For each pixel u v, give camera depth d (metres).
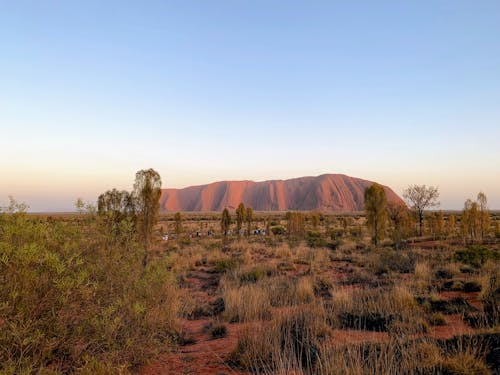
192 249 21.62
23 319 3.07
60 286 3.12
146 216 9.70
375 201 22.97
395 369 3.48
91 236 4.12
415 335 5.33
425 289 9.50
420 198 26.97
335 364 3.64
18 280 3.10
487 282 8.77
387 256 16.12
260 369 4.16
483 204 25.70
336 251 21.09
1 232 3.34
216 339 5.85
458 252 14.61
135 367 4.25
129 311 4.07
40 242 3.46
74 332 3.49
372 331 5.90
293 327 5.45
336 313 6.86
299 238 30.75
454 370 3.70
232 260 16.08
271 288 9.58
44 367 3.15
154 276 4.49
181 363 4.52
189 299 8.88
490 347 4.37
